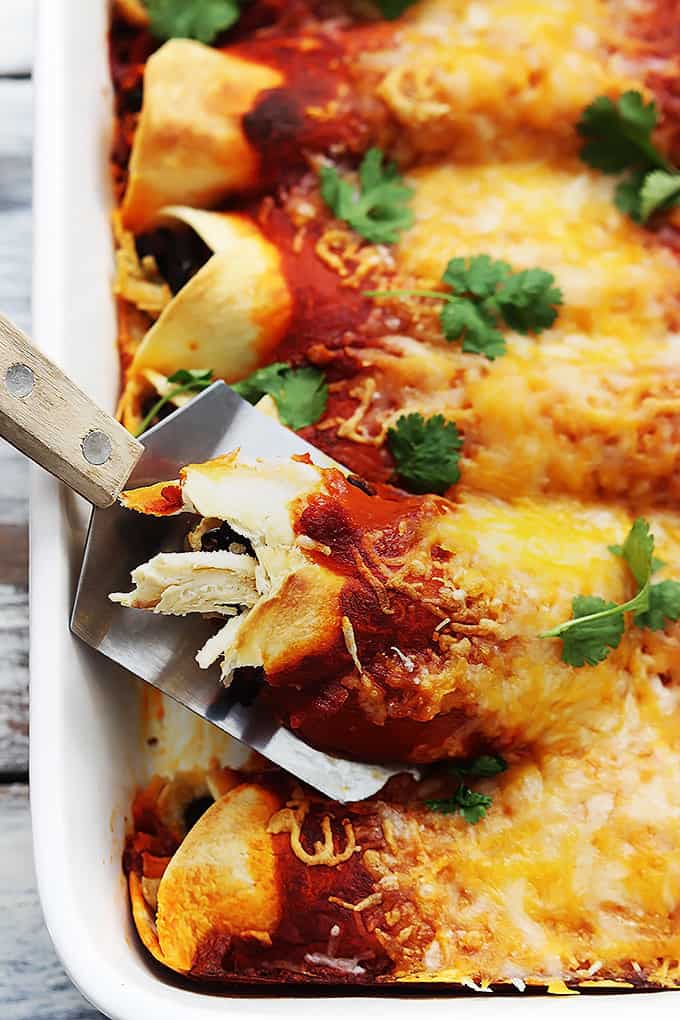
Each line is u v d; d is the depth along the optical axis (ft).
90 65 2.15
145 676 1.93
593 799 1.94
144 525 1.92
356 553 1.89
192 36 2.20
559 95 2.10
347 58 2.12
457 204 2.09
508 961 1.91
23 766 2.19
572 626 1.92
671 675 1.99
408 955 1.90
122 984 1.82
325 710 1.90
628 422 2.01
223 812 1.95
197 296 2.02
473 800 1.95
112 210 2.17
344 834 1.93
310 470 1.90
